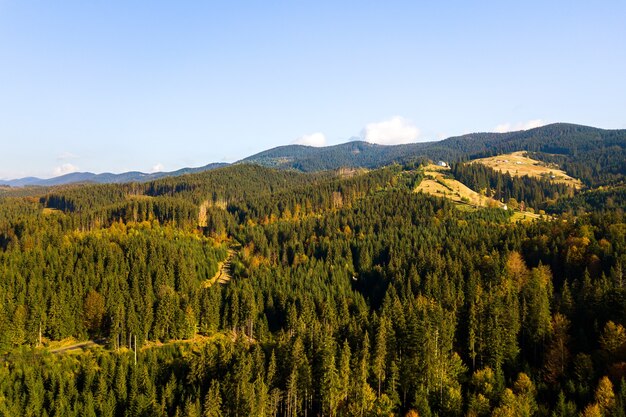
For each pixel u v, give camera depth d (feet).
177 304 495.41
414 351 343.05
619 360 302.45
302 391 327.88
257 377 326.03
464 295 452.76
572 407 266.57
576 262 471.62
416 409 297.12
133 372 361.10
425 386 321.93
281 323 520.42
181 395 337.93
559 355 324.39
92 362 397.39
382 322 357.82
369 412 305.73
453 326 365.40
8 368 386.73
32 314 448.65
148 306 472.03
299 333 385.29
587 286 393.50
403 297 489.26
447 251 602.85
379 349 334.85
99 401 340.39
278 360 360.48
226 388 328.29
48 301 479.41
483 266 517.96
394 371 323.57
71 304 476.95
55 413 326.24
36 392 341.41
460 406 299.58
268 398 316.40
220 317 519.19
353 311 499.92
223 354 370.94
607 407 260.83
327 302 491.72
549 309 388.57
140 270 567.59
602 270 440.86
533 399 285.02
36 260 555.28
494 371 330.13
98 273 537.24
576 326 364.79
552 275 476.54
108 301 489.67
